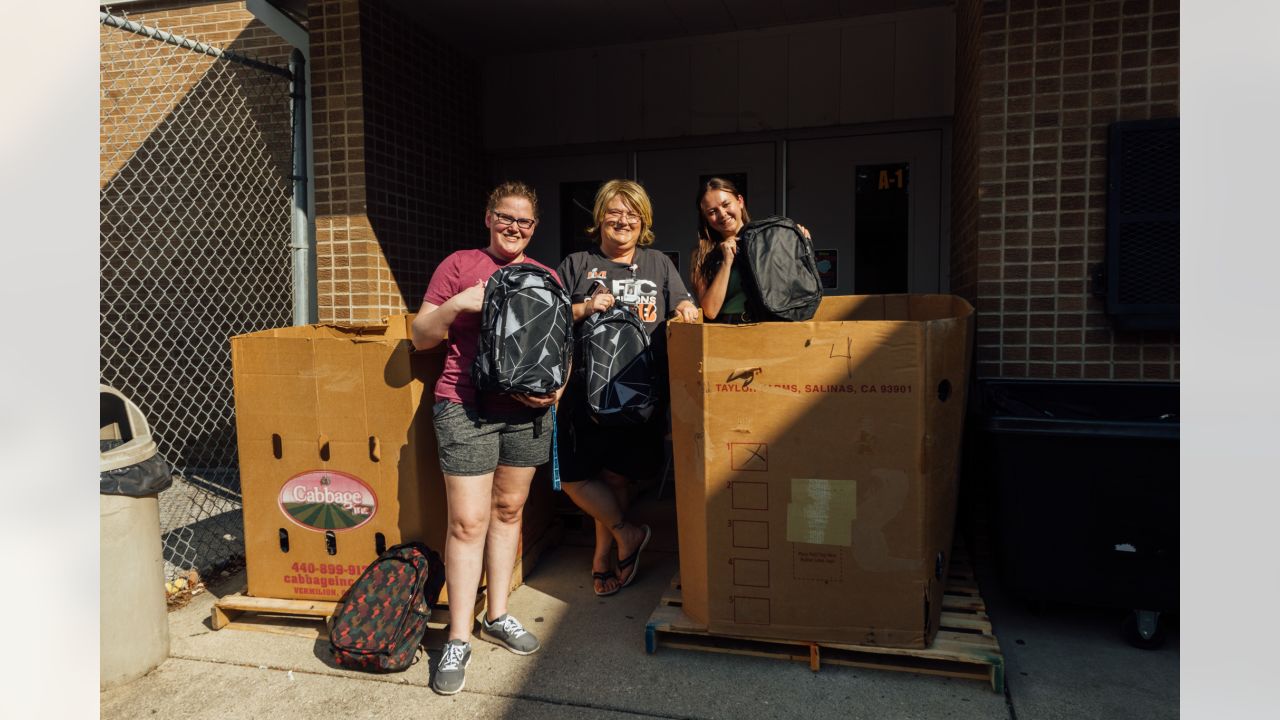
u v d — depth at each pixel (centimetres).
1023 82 331
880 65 461
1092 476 272
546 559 373
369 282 418
